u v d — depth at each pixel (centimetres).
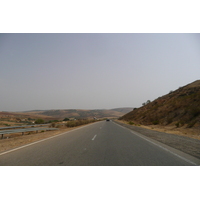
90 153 730
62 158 646
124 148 842
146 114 5062
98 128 2378
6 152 767
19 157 668
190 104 3008
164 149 811
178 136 1352
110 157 655
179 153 720
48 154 716
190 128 2038
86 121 5197
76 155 693
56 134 1634
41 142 1077
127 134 1548
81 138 1264
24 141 1178
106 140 1147
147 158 637
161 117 3694
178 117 2900
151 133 1617
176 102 3781
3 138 1675
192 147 854
